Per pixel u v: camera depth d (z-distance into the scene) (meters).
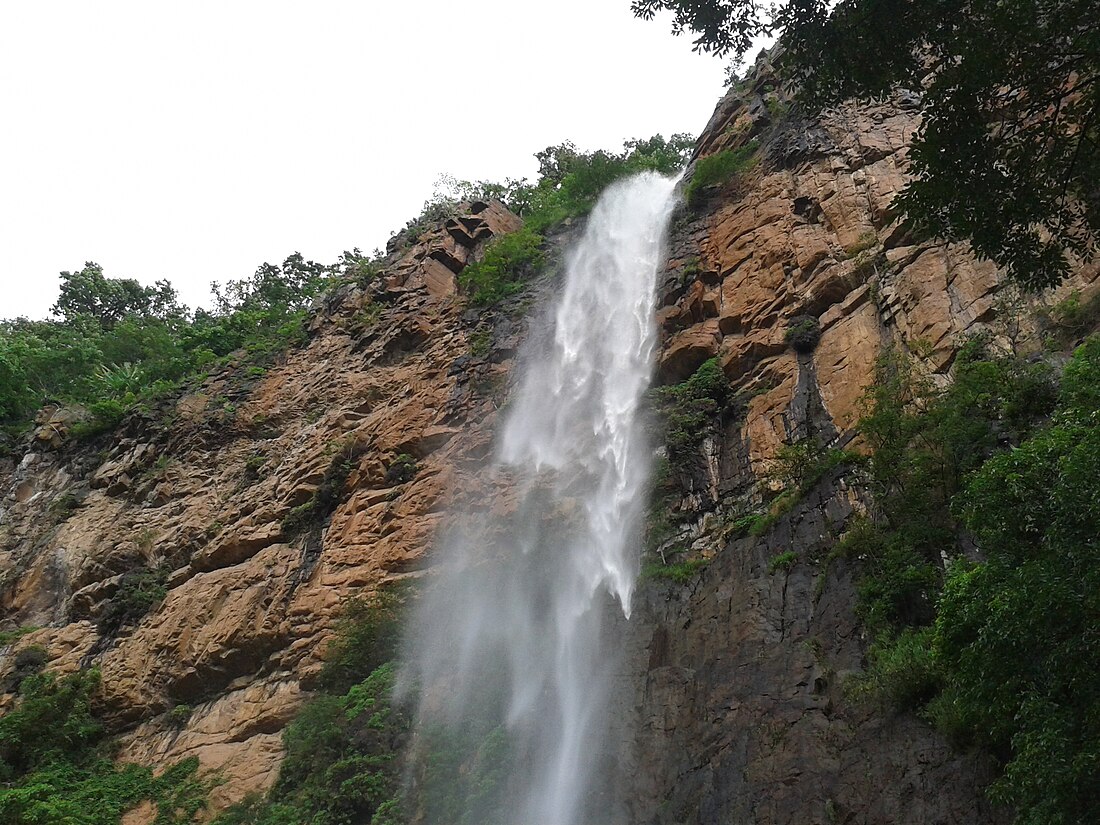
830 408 16.75
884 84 10.76
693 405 19.44
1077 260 14.70
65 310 64.81
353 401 28.98
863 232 19.48
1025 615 7.39
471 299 31.42
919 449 13.56
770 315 19.89
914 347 15.45
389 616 19.80
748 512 16.41
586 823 12.70
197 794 18.88
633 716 13.82
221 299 61.00
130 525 30.50
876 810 10.00
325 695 19.09
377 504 23.81
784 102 26.03
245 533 26.39
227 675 22.81
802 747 11.23
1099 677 6.95
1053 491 7.62
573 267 29.64
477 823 13.75
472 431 24.36
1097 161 9.72
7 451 39.94
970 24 9.95
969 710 8.39
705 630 14.30
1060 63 9.88
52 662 26.36
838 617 12.67
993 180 9.66
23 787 21.12
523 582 18.86
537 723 14.95
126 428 36.25
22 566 31.95
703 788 11.80
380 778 15.82
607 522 18.91
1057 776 6.86
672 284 23.34
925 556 12.42
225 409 33.25
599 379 23.25
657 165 33.53
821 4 10.60
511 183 44.91
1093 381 8.99
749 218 22.97
